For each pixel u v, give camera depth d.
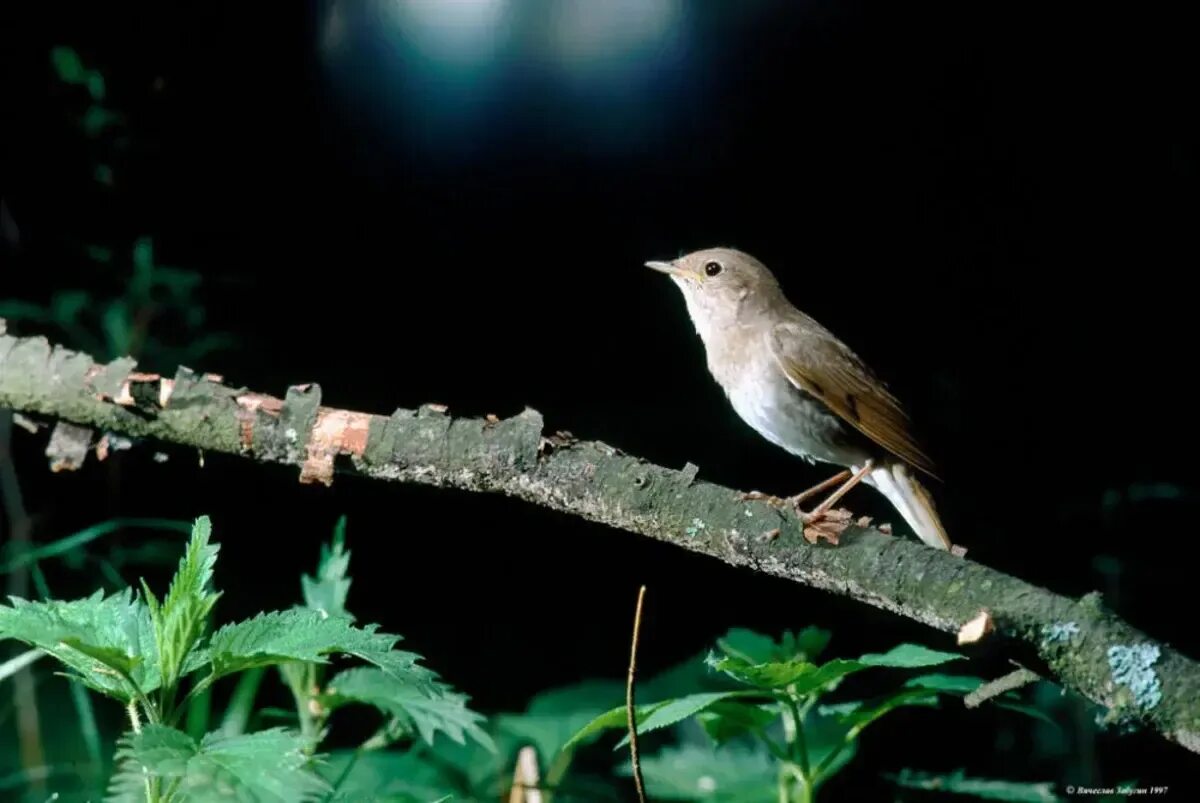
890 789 7.74
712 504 4.49
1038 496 13.14
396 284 13.85
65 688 8.50
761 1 14.24
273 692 8.88
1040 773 8.61
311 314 13.30
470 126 13.93
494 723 6.41
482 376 13.99
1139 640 3.76
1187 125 13.88
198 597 3.21
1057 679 3.86
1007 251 14.38
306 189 13.06
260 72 12.61
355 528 11.94
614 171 14.45
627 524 4.63
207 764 2.77
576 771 7.29
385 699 4.66
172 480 10.84
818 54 14.45
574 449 4.73
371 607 11.74
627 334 14.30
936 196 14.55
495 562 12.03
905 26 14.30
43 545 9.55
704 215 14.61
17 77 11.29
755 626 11.67
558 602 11.91
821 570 4.28
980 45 14.24
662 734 7.79
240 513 11.41
